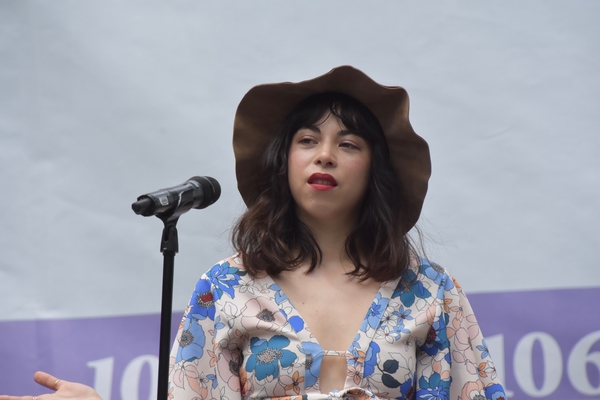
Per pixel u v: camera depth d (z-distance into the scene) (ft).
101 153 41.70
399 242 27.71
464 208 39.58
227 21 42.09
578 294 38.42
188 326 27.07
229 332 26.35
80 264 40.98
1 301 40.73
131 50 42.16
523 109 39.70
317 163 27.27
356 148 28.02
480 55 40.24
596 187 38.83
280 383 25.16
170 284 24.04
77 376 40.14
